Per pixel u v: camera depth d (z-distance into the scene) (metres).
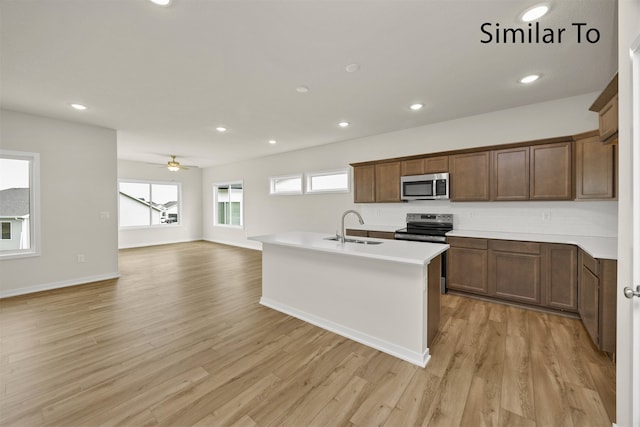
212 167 8.77
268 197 7.01
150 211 8.16
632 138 1.22
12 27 1.92
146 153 6.52
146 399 1.75
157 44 2.16
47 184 3.95
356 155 5.19
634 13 1.20
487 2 1.72
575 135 2.88
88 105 3.45
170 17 1.84
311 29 1.98
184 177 8.78
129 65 2.47
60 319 2.95
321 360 2.19
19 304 3.39
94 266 4.39
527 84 2.88
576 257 2.80
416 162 4.11
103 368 2.08
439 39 2.11
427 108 3.58
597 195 2.76
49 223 3.97
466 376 1.97
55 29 1.96
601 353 2.22
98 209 4.42
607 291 2.15
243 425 1.56
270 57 2.36
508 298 3.20
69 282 4.16
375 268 2.39
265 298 3.38
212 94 3.12
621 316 1.38
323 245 2.62
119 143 5.50
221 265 5.55
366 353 2.29
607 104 2.10
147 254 6.75
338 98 3.25
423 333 2.14
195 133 4.77
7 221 3.75
